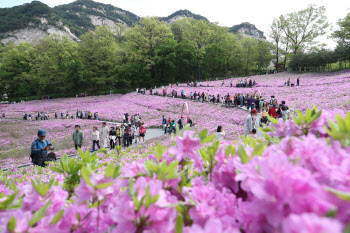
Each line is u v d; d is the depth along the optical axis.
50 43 67.50
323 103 21.28
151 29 63.12
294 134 1.27
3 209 0.93
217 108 29.20
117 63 65.56
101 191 0.89
